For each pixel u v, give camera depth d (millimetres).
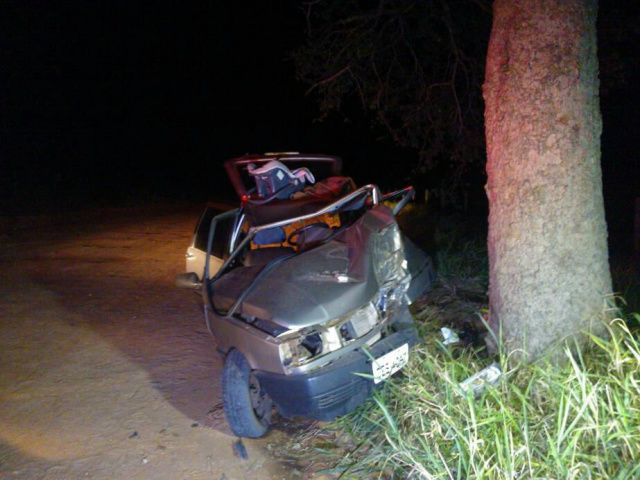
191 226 16484
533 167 4531
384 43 9312
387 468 4086
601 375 4008
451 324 6348
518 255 4652
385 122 9672
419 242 10281
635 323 5277
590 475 3287
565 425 3584
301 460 4445
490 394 4059
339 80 9336
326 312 4289
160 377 6055
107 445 4816
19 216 18922
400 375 5043
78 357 6672
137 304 8633
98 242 14195
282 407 4406
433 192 13281
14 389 5914
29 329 7656
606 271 4648
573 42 4426
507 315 4777
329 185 5938
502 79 4703
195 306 8414
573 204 4492
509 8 4648
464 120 9289
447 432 3863
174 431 4984
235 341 4578
